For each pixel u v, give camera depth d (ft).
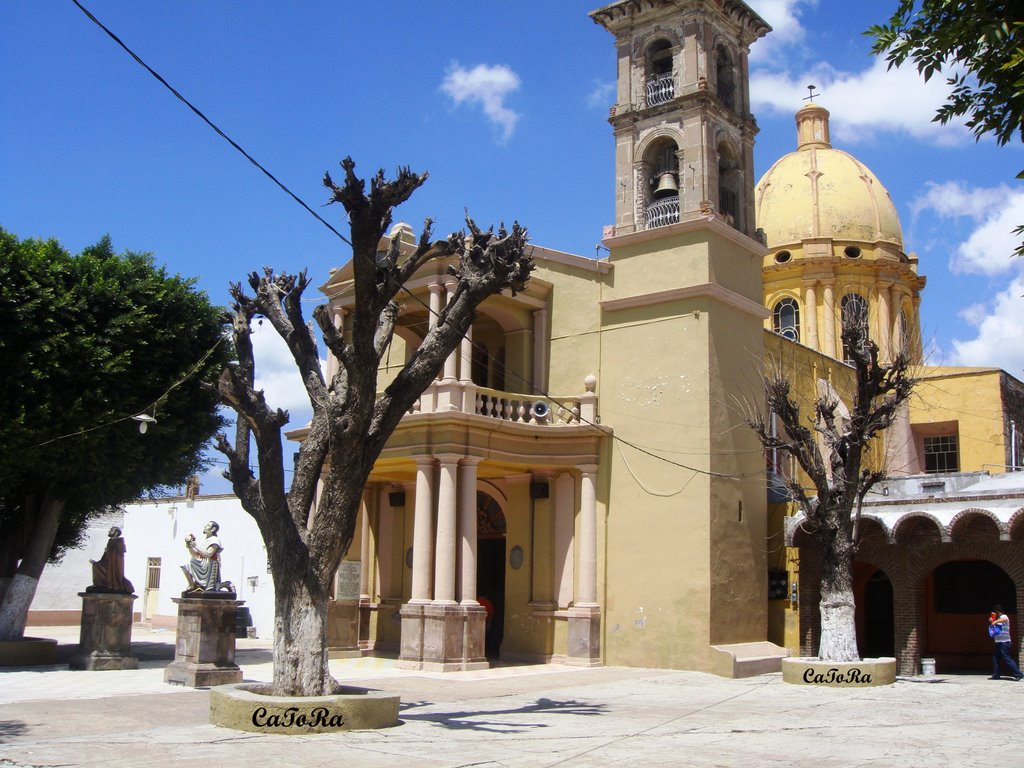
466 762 36.11
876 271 134.10
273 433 46.62
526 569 81.56
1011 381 120.67
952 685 68.85
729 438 77.41
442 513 73.15
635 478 78.13
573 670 73.56
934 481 90.07
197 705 51.37
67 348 71.00
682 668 72.90
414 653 71.92
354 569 85.10
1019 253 28.78
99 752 37.01
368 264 44.11
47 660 76.54
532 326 85.66
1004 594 85.10
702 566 73.31
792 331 134.31
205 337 82.48
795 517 80.12
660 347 78.89
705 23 87.04
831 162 142.51
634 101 88.89
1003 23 27.27
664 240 80.79
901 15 29.73
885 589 92.53
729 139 88.12
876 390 71.00
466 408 75.56
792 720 50.29
